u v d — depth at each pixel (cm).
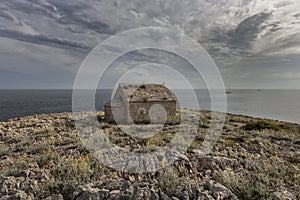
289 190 511
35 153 871
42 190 484
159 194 460
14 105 5694
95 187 488
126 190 456
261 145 1012
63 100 7200
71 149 920
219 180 549
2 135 1255
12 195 447
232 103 6675
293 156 832
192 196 462
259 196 477
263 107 5475
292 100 8156
